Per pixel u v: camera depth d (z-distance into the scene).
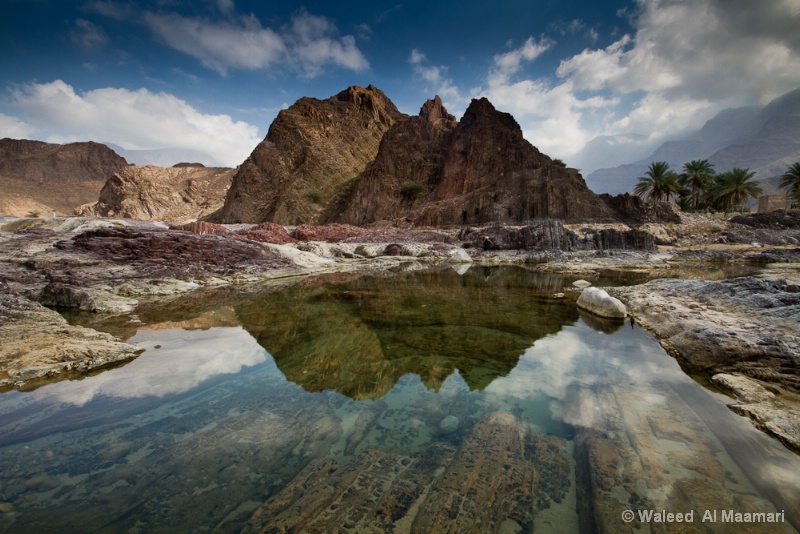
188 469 3.69
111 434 4.32
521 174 49.53
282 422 4.62
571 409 4.82
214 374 6.19
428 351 7.29
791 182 52.06
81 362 6.46
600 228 36.94
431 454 3.91
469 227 40.28
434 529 2.89
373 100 103.94
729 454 3.78
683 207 64.56
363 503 3.19
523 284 17.09
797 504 3.04
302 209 72.69
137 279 14.73
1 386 5.61
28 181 182.25
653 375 5.97
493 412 4.78
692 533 2.74
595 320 9.85
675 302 10.03
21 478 3.52
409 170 65.56
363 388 5.63
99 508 3.13
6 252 14.95
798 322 6.95
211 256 18.77
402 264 26.91
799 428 4.08
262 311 11.10
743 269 21.42
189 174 138.62
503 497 3.24
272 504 3.19
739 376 5.70
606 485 3.33
